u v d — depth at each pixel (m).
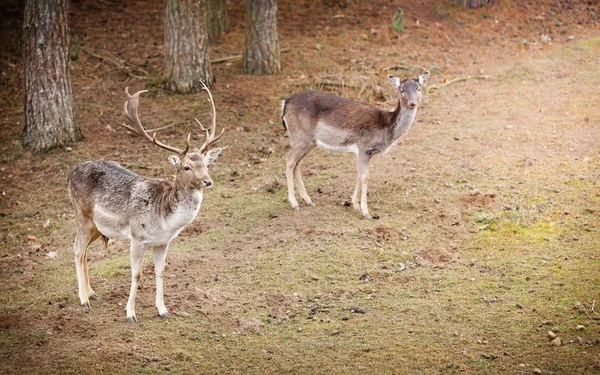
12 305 8.84
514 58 18.11
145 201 8.09
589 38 19.16
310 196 11.88
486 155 12.73
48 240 11.06
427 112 15.22
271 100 15.93
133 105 8.36
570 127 13.66
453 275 9.06
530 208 10.65
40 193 12.60
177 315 8.38
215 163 13.45
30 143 14.03
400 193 11.60
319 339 7.78
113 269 9.70
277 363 7.36
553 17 20.53
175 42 15.89
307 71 17.30
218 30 19.08
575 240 9.69
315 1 21.34
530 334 7.56
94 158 13.62
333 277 9.17
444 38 19.31
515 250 9.59
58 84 13.91
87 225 8.60
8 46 18.25
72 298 8.95
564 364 6.97
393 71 17.36
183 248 10.22
